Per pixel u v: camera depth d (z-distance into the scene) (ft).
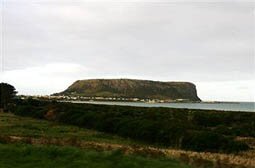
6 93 453.58
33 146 86.63
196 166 82.43
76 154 79.97
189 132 157.89
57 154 79.92
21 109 339.77
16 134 165.17
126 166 73.67
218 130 199.31
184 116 278.46
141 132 178.40
